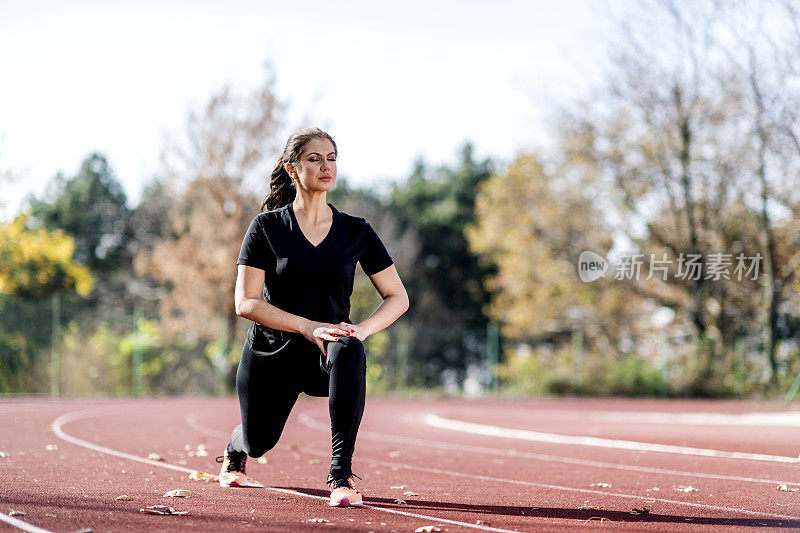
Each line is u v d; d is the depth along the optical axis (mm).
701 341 43125
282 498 7551
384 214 70125
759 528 6332
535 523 6418
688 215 39906
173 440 15328
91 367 37156
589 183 44781
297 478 9461
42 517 6320
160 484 8523
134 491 7949
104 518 6297
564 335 51625
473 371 49969
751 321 41188
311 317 6770
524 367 47250
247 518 6371
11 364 34188
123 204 72562
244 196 42438
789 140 31000
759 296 39594
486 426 21297
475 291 70500
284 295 6777
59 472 9570
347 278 6852
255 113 42250
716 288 41062
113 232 70688
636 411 32594
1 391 33719
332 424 6754
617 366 45812
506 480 9742
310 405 34500
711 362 42812
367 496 8000
